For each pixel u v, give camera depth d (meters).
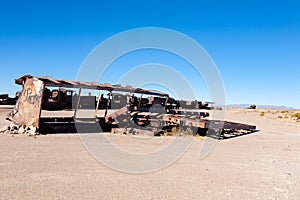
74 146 9.50
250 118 30.45
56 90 22.80
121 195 4.70
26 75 13.25
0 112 24.33
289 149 10.55
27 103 12.93
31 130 12.34
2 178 5.43
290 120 27.36
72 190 4.87
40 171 6.03
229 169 6.92
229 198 4.75
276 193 5.07
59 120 15.28
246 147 10.89
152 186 5.28
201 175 6.23
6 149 8.39
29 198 4.41
